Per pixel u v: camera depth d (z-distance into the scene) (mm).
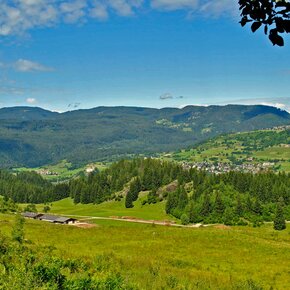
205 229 80812
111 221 142500
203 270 39562
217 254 53438
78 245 54562
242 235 72688
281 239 78562
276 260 50656
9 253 26203
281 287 34031
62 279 18359
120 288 19531
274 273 40906
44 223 88625
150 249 54594
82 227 77000
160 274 28734
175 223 149875
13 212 138375
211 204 150250
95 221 141625
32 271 18547
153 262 37938
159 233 70625
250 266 45125
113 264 30344
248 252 55938
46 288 16766
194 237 66938
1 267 20406
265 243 64625
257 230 125062
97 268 26766
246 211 144875
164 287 24625
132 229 75438
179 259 44875
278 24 7023
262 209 145000
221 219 143750
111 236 65625
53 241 55812
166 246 57656
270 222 140750
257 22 7211
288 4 6953
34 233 62188
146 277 26656
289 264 47781
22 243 36250
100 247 54000
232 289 28547
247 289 29281
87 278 19141
